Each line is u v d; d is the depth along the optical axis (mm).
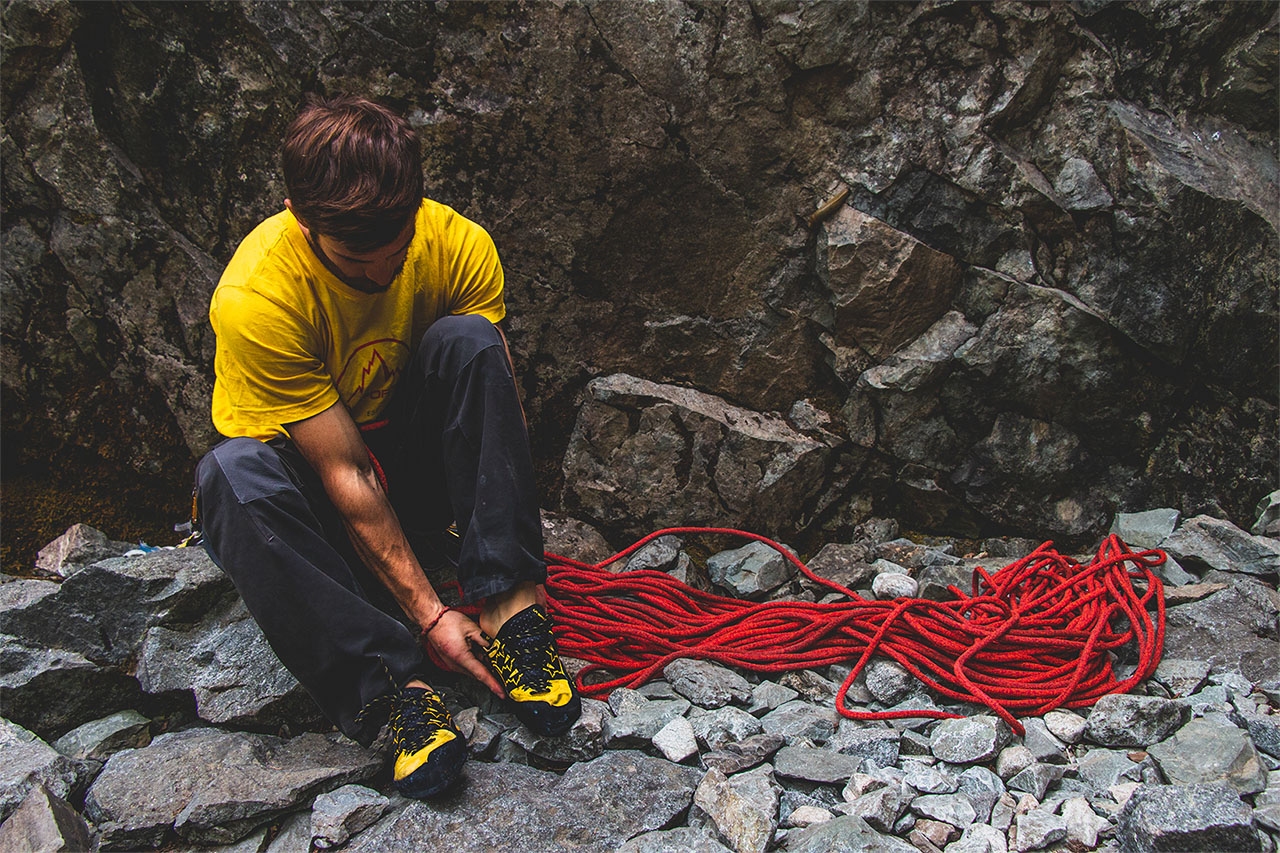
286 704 1842
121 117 2266
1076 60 2367
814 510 2580
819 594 2410
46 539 2492
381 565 1780
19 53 2178
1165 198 2340
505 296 2484
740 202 2416
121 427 2496
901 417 2516
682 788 1651
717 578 2439
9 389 2439
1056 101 2393
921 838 1564
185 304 2393
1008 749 1768
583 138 2342
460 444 1763
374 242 1461
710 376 2561
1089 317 2406
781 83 2305
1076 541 2562
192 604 1950
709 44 2260
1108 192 2377
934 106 2352
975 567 2346
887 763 1782
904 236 2375
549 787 1664
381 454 1973
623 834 1547
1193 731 1763
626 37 2252
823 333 2506
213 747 1752
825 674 2107
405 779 1578
